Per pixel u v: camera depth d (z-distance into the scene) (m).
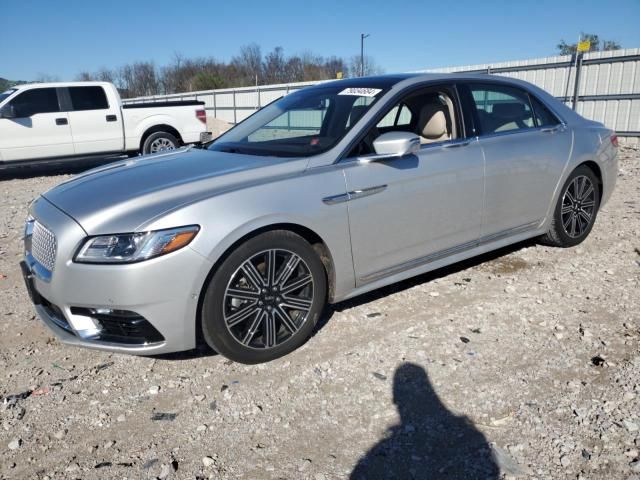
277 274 3.08
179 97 33.66
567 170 4.55
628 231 5.43
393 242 3.54
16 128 10.50
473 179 3.87
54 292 2.87
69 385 2.99
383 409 2.67
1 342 3.51
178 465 2.34
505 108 4.31
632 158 10.77
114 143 11.48
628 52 12.73
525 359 3.07
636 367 2.92
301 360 3.14
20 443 2.52
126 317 2.76
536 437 2.42
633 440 2.36
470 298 3.90
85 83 11.14
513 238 4.37
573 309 3.67
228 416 2.67
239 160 3.44
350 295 3.45
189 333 2.86
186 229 2.75
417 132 3.96
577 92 13.91
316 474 2.26
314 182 3.17
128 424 2.64
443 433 2.48
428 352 3.17
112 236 2.73
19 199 8.66
